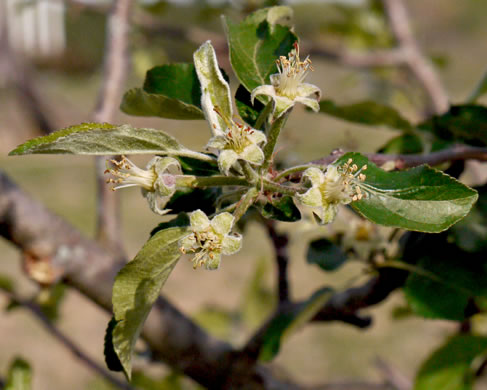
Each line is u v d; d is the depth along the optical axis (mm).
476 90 820
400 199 663
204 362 836
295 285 2549
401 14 1432
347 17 1700
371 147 3375
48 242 832
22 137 3666
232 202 687
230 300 2566
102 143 653
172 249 657
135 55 1433
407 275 764
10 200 826
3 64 1817
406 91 1513
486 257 744
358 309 786
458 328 933
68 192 3676
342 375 2105
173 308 840
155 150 662
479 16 5219
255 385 836
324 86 2471
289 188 663
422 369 816
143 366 980
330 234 788
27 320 2518
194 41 1437
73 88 4570
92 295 842
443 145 788
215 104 667
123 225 3291
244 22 710
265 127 693
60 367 2186
